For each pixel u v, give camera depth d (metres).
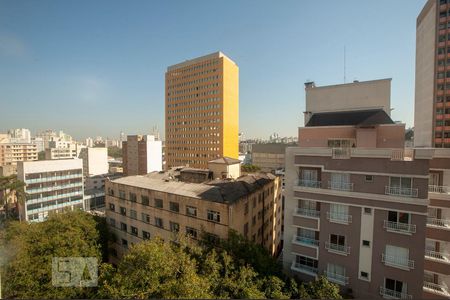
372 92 26.09
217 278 18.75
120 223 37.28
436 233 19.14
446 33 70.94
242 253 21.53
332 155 20.98
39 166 67.56
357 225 20.05
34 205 66.31
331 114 27.61
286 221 24.33
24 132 199.00
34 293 23.25
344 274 20.75
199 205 28.33
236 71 109.12
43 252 26.91
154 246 19.92
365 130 22.86
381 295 19.06
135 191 34.75
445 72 71.00
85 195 83.38
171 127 116.06
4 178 63.62
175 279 17.81
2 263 23.83
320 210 21.83
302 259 23.53
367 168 19.48
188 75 109.06
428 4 76.88
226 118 102.44
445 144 70.94
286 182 24.25
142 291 17.36
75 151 151.75
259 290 18.66
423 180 17.58
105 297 18.97
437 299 18.12
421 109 81.81
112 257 38.94
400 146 21.98
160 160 140.50
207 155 105.12
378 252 19.23
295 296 19.34
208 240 27.09
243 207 29.75
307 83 31.56
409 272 18.02
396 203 18.36
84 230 33.69
